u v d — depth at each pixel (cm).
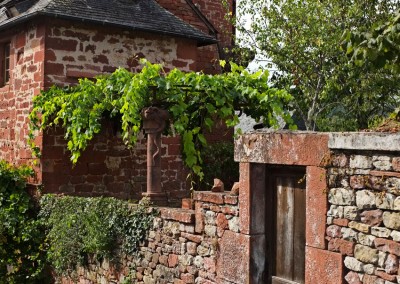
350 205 453
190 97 864
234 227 575
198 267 630
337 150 462
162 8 1216
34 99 1001
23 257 969
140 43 1122
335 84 1261
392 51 517
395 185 414
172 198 1160
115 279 775
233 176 1288
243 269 559
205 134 1312
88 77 1055
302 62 1326
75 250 847
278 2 1302
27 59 1065
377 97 1334
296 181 528
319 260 478
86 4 1062
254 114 907
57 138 1025
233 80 877
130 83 827
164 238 688
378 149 420
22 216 985
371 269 434
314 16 1278
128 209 748
